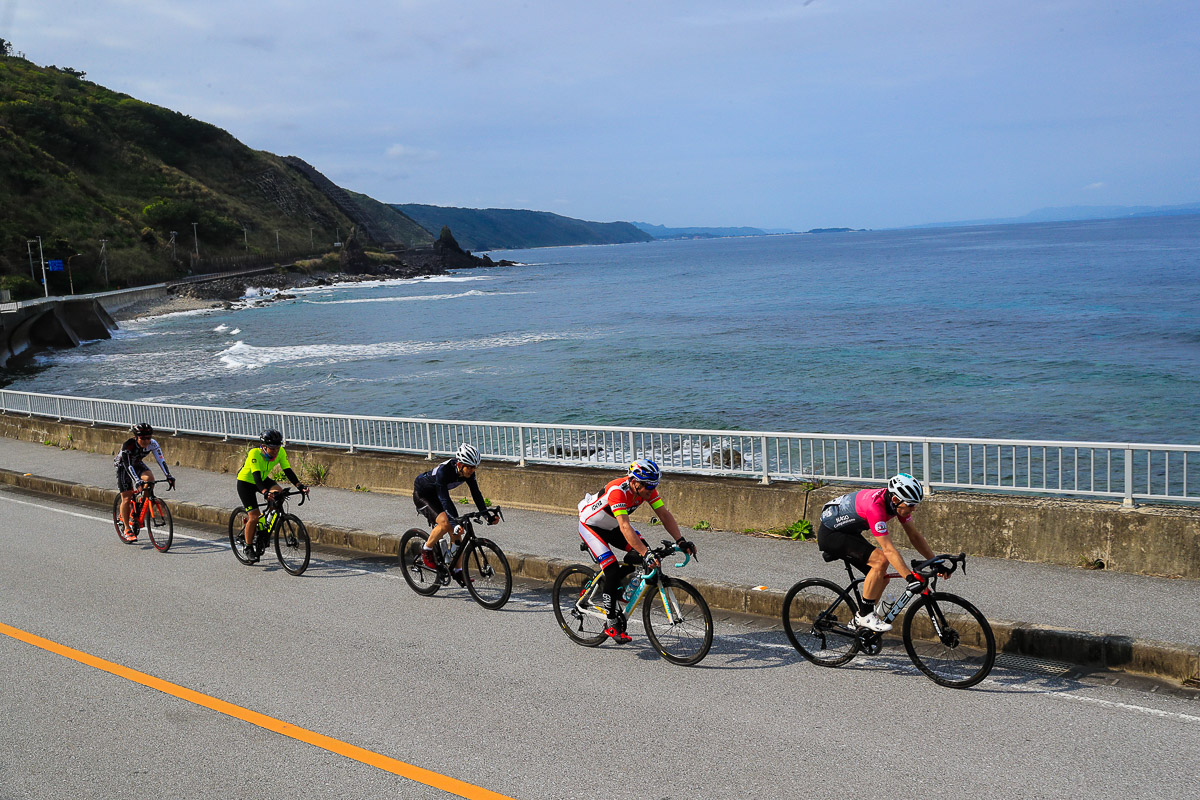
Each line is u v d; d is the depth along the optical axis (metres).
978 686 5.80
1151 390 33.81
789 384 39.75
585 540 6.91
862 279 111.81
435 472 8.21
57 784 4.88
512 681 6.21
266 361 54.19
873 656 6.44
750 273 143.38
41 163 130.88
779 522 9.70
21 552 10.90
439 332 69.19
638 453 11.23
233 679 6.40
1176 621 6.40
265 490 9.64
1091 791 4.35
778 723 5.32
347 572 9.59
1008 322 57.94
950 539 8.62
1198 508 7.72
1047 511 8.15
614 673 6.33
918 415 32.03
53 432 20.08
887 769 4.66
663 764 4.84
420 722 5.54
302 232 188.50
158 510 10.75
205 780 4.87
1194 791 4.31
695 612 6.52
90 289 107.50
